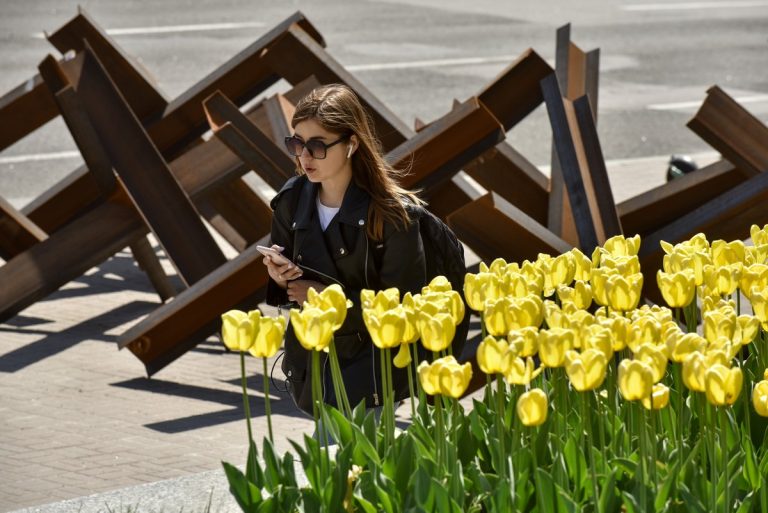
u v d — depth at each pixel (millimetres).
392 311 5312
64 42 15352
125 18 35781
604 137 24875
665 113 27047
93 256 13336
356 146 6863
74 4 37594
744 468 5648
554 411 5902
